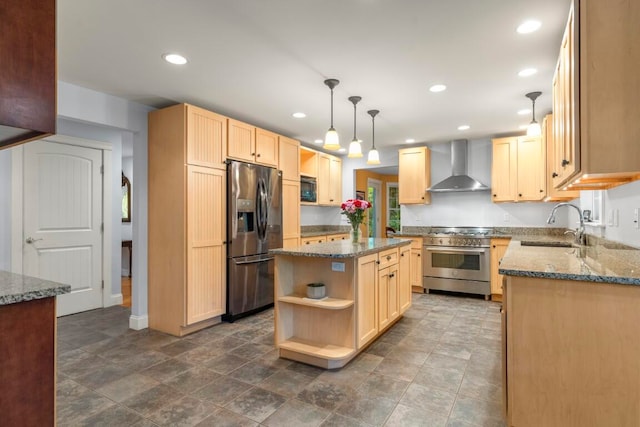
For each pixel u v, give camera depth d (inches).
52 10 55.0
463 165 208.2
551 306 65.6
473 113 156.6
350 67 108.2
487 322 146.7
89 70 108.9
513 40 91.7
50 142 155.3
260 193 160.4
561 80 85.6
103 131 174.4
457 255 191.5
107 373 100.1
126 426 75.0
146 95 130.5
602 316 62.4
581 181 85.5
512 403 68.6
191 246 131.9
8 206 142.3
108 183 175.6
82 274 165.6
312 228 245.6
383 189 326.3
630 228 85.2
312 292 108.1
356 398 86.6
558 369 65.3
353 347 105.7
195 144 134.0
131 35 88.7
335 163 242.1
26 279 59.6
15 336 50.0
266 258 164.4
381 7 77.4
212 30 86.6
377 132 191.6
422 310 165.0
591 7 64.8
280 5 76.5
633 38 62.8
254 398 86.6
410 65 106.8
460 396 87.4
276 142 175.2
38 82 53.3
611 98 63.5
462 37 90.3
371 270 116.0
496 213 205.5
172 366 104.8
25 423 50.7
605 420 62.4
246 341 125.7
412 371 101.4
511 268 69.4
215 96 133.2
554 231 191.5
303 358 107.4
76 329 139.3
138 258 139.3
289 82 119.8
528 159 184.5
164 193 136.0
